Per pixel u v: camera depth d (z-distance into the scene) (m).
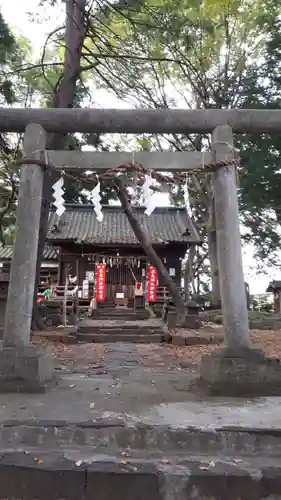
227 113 6.22
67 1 10.64
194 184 18.42
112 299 22.02
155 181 6.07
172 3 11.34
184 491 3.32
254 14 15.65
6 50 11.34
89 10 10.80
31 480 3.36
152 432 3.90
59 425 3.96
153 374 6.98
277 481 3.33
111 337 12.93
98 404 4.76
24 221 5.87
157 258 14.17
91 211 26.16
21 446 3.85
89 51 11.38
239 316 5.59
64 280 22.38
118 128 6.27
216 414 4.40
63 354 9.67
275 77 16.31
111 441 3.90
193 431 3.90
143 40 13.16
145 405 4.74
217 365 5.39
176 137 17.86
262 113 6.22
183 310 14.24
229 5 14.66
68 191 25.77
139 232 13.52
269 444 3.84
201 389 5.59
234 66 16.56
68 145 13.60
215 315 16.45
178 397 5.16
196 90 15.94
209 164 5.97
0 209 18.33
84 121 6.21
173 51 13.09
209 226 18.08
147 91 13.97
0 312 11.56
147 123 6.20
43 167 6.12
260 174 15.09
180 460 3.62
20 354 5.47
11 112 6.23
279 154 15.29
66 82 10.97
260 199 16.47
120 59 12.73
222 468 3.47
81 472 3.36
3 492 3.35
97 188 6.20
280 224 21.38
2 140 14.04
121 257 21.55
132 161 5.98
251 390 5.28
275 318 16.14
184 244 22.42
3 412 4.39
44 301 17.81
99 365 8.05
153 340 12.80
